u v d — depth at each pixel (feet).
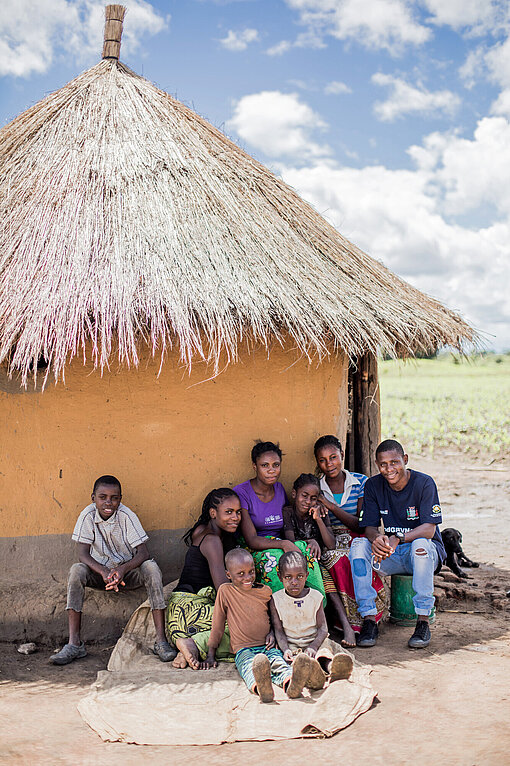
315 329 15.69
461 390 113.70
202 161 19.42
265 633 13.91
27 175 18.03
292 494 17.26
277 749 10.48
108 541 15.34
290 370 17.88
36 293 14.64
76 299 14.37
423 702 12.01
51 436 16.16
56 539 16.20
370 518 16.72
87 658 15.16
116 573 14.58
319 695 12.35
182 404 16.97
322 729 10.89
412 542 15.99
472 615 17.65
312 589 14.08
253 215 18.60
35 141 19.06
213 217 17.72
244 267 16.49
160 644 14.38
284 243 18.17
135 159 18.54
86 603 16.07
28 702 12.51
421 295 20.26
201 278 15.64
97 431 16.43
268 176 20.93
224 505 15.29
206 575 15.60
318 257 18.56
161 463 16.88
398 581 16.84
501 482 40.32
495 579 21.15
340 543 16.89
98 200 17.13
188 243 16.56
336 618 16.20
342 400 18.74
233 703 12.02
